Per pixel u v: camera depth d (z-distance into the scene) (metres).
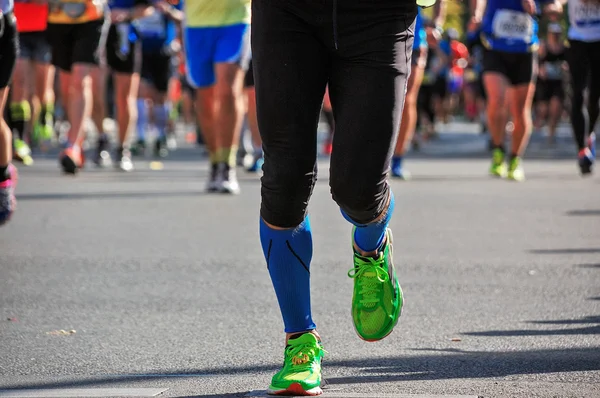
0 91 16.52
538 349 12.34
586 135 32.38
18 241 20.73
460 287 16.33
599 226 23.56
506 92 35.16
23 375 11.24
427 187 32.47
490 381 10.81
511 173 35.44
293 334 10.54
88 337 13.05
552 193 30.84
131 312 14.51
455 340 12.82
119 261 18.53
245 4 27.50
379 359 11.86
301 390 10.22
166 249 19.86
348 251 19.84
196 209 25.97
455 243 20.88
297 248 10.47
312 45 9.90
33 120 46.00
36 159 42.00
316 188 31.86
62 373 11.33
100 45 32.28
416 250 19.95
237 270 17.75
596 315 14.34
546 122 70.31
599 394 10.27
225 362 11.78
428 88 60.53
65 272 17.47
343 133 9.82
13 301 15.21
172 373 11.30
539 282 16.78
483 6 33.16
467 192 30.97
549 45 46.03
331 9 9.73
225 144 29.42
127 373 11.30
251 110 36.16
